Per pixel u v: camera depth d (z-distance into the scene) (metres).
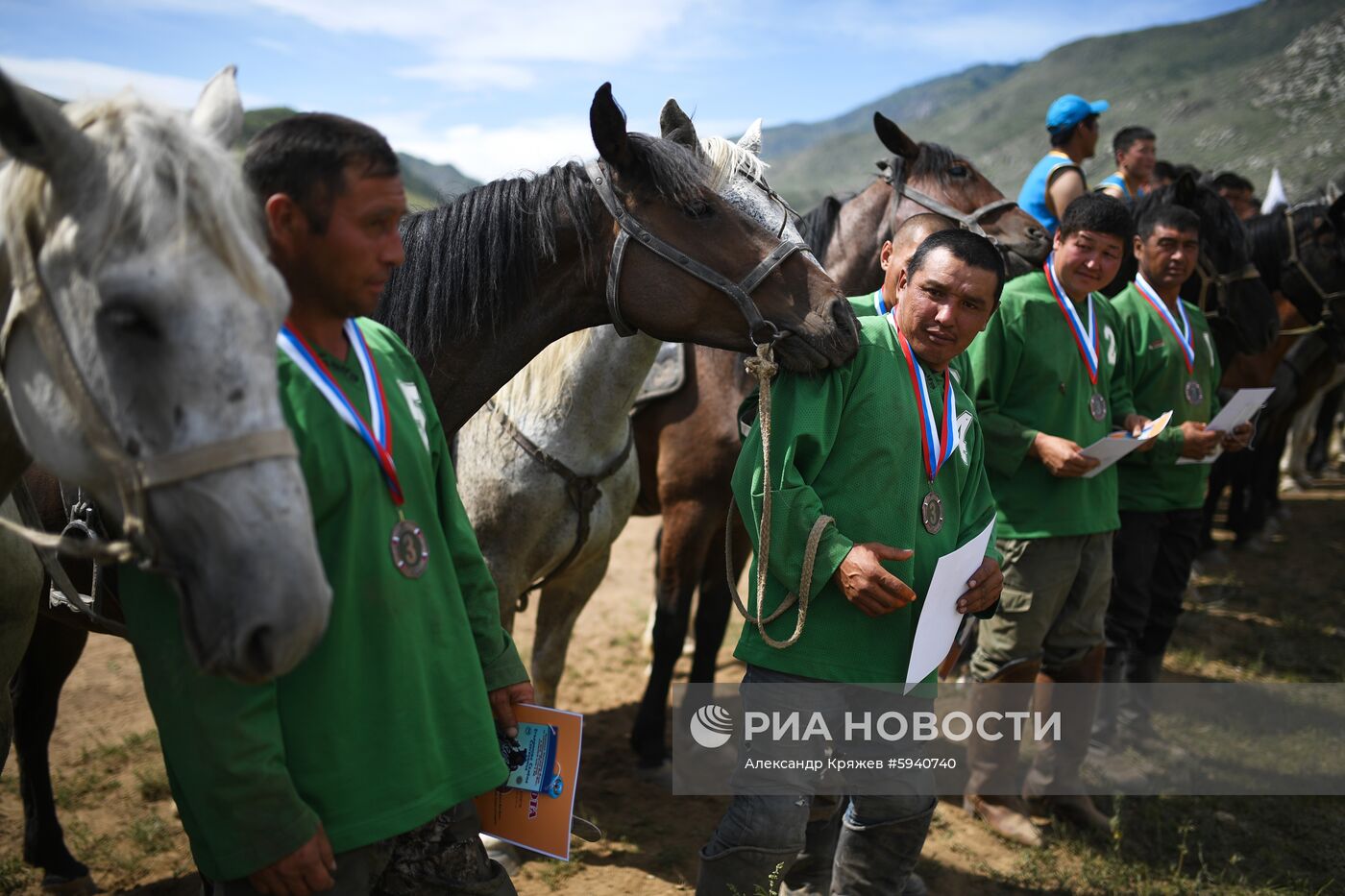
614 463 3.07
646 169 2.28
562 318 2.43
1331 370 6.37
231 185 1.24
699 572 3.71
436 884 1.72
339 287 1.51
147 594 1.45
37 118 1.16
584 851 3.21
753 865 2.15
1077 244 3.12
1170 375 3.73
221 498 1.21
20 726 2.88
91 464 1.28
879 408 2.18
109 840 3.18
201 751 1.40
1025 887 3.11
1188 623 5.44
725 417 3.48
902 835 2.25
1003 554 3.18
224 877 1.43
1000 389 3.16
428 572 1.64
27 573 1.94
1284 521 7.42
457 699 1.66
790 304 2.21
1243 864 3.29
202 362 1.20
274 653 1.22
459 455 3.04
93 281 1.20
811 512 2.08
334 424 1.50
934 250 2.21
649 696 3.69
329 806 1.50
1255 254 5.64
